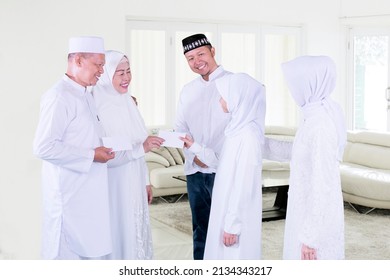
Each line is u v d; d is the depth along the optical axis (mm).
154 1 8258
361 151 7926
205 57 3814
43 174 3307
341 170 7203
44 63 5262
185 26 8633
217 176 3242
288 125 9695
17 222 4910
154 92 8516
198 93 3902
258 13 9047
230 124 3189
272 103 9508
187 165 3938
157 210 7125
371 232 5961
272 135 8766
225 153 3193
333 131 2693
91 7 5516
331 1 9664
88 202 3258
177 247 4578
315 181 2658
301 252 2715
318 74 2740
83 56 3240
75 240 3242
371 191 6637
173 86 8617
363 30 9805
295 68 2779
